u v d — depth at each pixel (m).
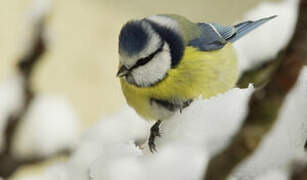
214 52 2.10
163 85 2.09
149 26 2.09
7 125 2.07
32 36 2.06
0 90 2.07
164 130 1.97
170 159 1.87
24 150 2.07
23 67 2.07
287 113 1.64
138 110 2.10
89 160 2.04
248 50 2.06
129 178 1.91
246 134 1.27
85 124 2.34
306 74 1.72
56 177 2.04
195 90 2.09
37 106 2.09
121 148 1.97
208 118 1.83
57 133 2.08
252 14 2.09
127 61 2.09
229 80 2.09
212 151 1.81
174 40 2.10
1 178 2.07
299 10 1.07
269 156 1.60
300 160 1.57
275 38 2.05
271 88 1.19
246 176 1.61
